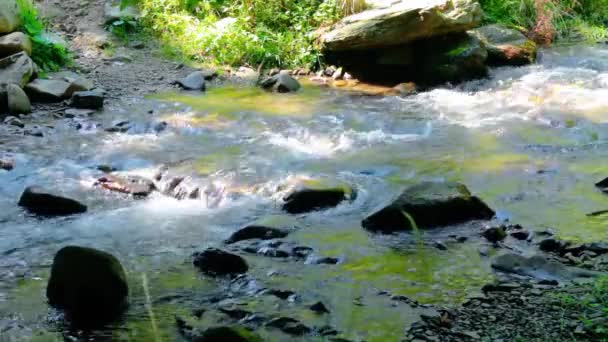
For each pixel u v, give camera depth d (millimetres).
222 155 7047
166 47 10297
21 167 6676
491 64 10211
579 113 8250
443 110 8578
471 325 4078
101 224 5547
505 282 4547
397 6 9977
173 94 9062
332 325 4082
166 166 6723
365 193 6117
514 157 6965
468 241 5160
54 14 10758
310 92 9352
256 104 8781
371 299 4375
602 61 10438
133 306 4328
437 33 9711
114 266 4336
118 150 7133
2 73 8430
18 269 4824
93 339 4004
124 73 9594
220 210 5809
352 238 5234
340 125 8031
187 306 4328
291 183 6082
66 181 6387
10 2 9164
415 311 4230
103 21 10781
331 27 10328
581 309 4188
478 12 9906
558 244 5012
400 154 7121
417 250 5035
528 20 11844
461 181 6363
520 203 5840
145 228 5477
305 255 4969
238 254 4984
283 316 4121
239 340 3758
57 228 5465
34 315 4246
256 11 10836
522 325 4055
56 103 8469
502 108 8609
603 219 5492
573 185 6215
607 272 4648
